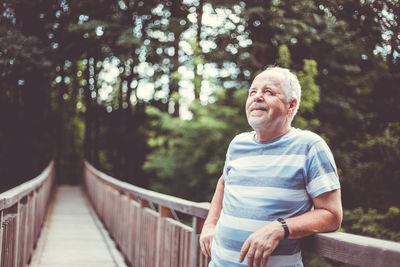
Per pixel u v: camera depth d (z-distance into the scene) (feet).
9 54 45.80
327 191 5.68
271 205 5.93
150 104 69.31
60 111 72.95
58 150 78.95
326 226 5.68
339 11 38.14
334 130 36.94
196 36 47.93
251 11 36.88
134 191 18.31
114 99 84.12
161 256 14.14
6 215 13.33
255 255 5.64
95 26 53.06
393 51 37.14
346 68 38.93
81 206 45.47
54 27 55.57
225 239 6.30
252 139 6.51
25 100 55.31
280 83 6.28
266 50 39.24
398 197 30.32
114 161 83.20
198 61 38.40
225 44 42.45
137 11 57.67
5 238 12.14
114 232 24.88
